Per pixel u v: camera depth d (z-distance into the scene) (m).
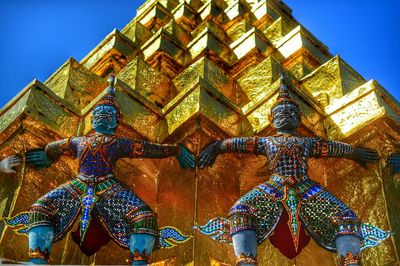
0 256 8.53
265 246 9.31
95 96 11.13
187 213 8.98
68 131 9.73
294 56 12.66
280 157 8.27
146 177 9.77
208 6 15.85
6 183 9.30
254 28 13.08
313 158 9.34
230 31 15.25
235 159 9.79
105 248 9.01
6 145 9.41
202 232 7.87
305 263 9.17
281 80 9.33
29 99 9.46
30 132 9.38
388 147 9.38
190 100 9.73
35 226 7.63
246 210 7.75
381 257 8.73
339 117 9.98
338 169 9.71
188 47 13.22
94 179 8.06
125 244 7.84
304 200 7.92
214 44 12.95
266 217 7.80
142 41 14.17
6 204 9.05
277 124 8.73
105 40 13.41
